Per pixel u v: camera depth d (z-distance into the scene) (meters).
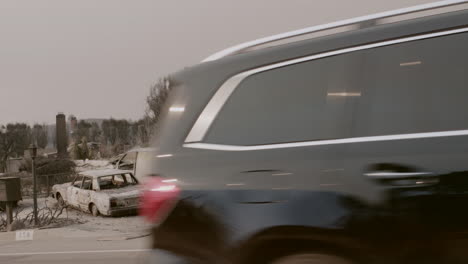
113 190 14.05
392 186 2.38
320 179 2.48
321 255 2.47
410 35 2.59
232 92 2.75
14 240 10.34
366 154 2.45
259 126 2.65
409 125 2.46
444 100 2.46
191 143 2.74
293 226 2.45
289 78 2.69
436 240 2.34
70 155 37.81
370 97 2.54
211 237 2.58
